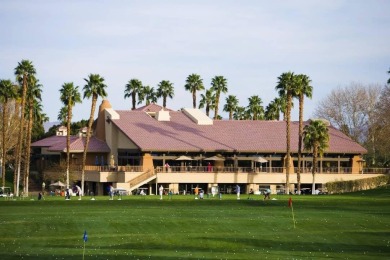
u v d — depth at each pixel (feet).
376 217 269.85
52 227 245.04
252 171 490.08
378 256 198.39
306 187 505.66
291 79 472.03
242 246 214.28
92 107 465.06
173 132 506.89
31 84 473.67
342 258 194.39
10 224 250.57
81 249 206.59
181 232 236.02
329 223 254.47
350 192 434.71
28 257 192.85
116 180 472.03
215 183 480.23
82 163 479.00
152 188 470.80
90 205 320.29
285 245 215.72
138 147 475.72
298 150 470.80
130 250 205.36
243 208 303.48
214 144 496.64
